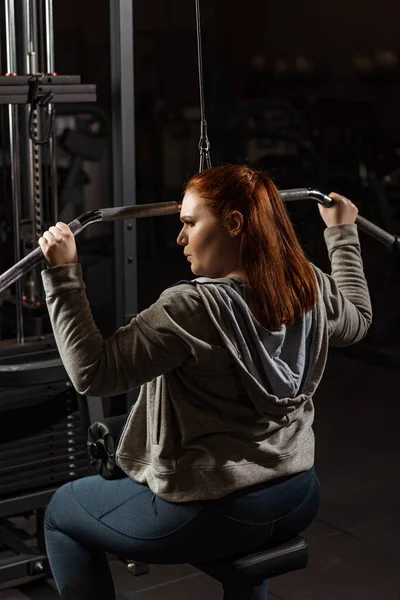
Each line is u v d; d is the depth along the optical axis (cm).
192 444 159
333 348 497
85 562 178
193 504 160
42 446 250
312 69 894
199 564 175
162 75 878
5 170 362
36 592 257
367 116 695
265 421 161
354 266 191
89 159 530
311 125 723
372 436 380
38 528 260
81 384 152
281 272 159
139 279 602
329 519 305
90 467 259
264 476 162
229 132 695
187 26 882
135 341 152
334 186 705
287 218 165
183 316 153
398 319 516
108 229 620
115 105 250
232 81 900
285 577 266
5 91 227
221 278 159
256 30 898
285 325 161
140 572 265
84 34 831
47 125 254
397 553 281
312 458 172
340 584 262
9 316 306
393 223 515
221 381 158
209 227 160
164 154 802
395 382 448
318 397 427
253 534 165
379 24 858
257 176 163
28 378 237
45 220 324
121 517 168
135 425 168
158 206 181
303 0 887
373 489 329
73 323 153
